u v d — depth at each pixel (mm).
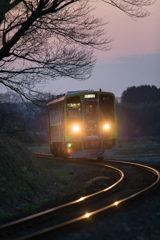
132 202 23859
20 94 38812
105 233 16453
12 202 27422
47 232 16406
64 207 22406
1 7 30344
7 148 35875
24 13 34219
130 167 51406
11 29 34062
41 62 35875
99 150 58781
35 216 19672
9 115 50094
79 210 23250
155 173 40000
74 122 58062
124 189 32281
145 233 16188
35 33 35531
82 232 16828
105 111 59156
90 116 59000
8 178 30828
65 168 58594
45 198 31578
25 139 54281
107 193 29031
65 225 17406
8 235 17344
